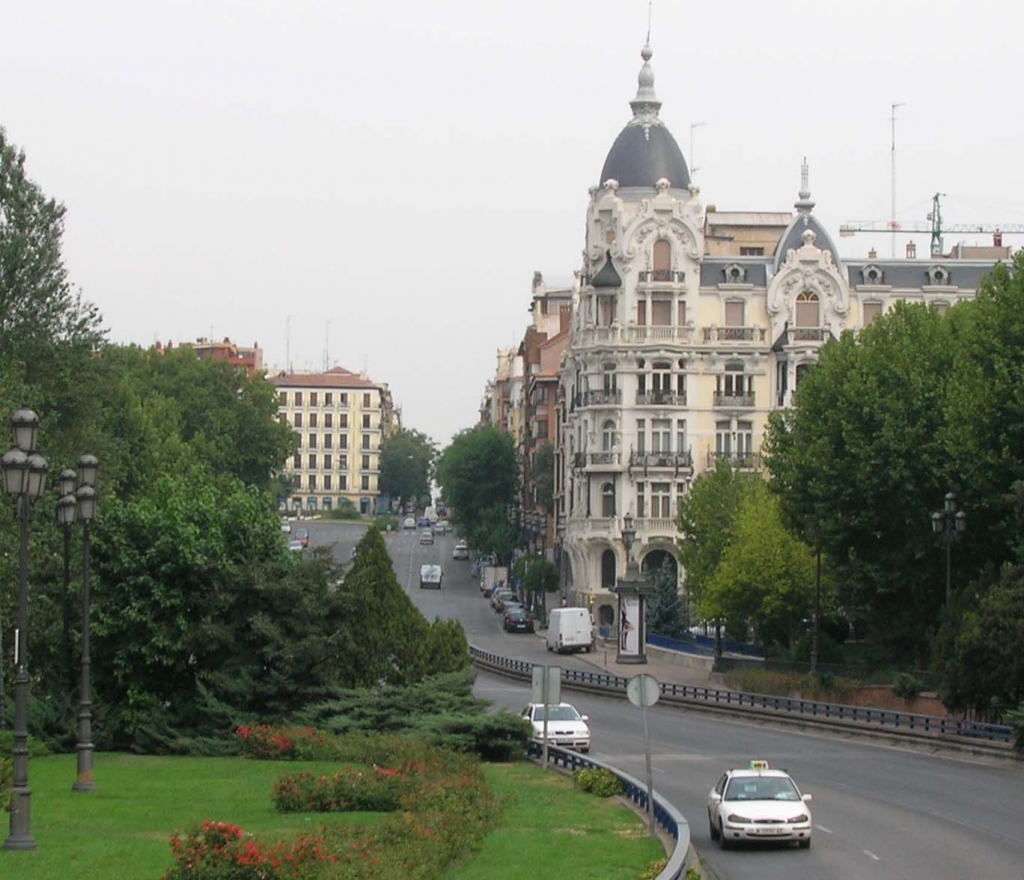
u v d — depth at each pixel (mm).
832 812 46000
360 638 60719
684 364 126875
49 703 56094
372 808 40938
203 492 62219
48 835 35406
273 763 51938
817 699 83438
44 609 57844
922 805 47562
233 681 57719
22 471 34125
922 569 81688
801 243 127312
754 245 146250
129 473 98750
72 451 74062
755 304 127250
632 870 32812
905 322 88188
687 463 126000
